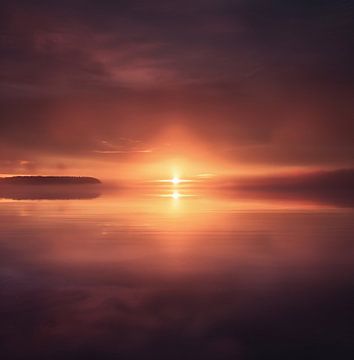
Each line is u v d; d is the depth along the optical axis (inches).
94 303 183.6
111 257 260.5
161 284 208.1
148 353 143.9
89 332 157.8
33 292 196.2
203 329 160.9
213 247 287.1
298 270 233.1
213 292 198.1
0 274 223.9
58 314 171.6
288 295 194.5
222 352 145.3
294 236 320.5
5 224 376.8
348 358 141.8
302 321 167.0
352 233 331.3
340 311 175.3
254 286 206.1
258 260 253.3
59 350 145.3
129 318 169.2
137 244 295.3
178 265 242.4
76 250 276.4
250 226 362.3
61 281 211.8
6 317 169.0
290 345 149.5
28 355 142.6
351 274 225.3
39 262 248.5
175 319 168.7
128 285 207.2
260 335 156.3
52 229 351.6
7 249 280.8
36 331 157.8
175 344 150.3
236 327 162.1
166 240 307.4
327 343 150.3
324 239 310.5
